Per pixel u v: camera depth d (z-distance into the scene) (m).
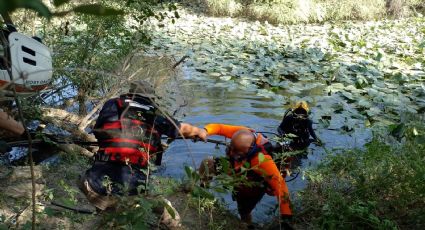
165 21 16.61
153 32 13.62
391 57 12.09
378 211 3.92
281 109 7.62
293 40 14.44
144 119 3.23
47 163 4.87
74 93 7.10
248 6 19.33
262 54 12.10
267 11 18.52
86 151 5.34
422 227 3.72
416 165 4.14
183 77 9.23
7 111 4.16
